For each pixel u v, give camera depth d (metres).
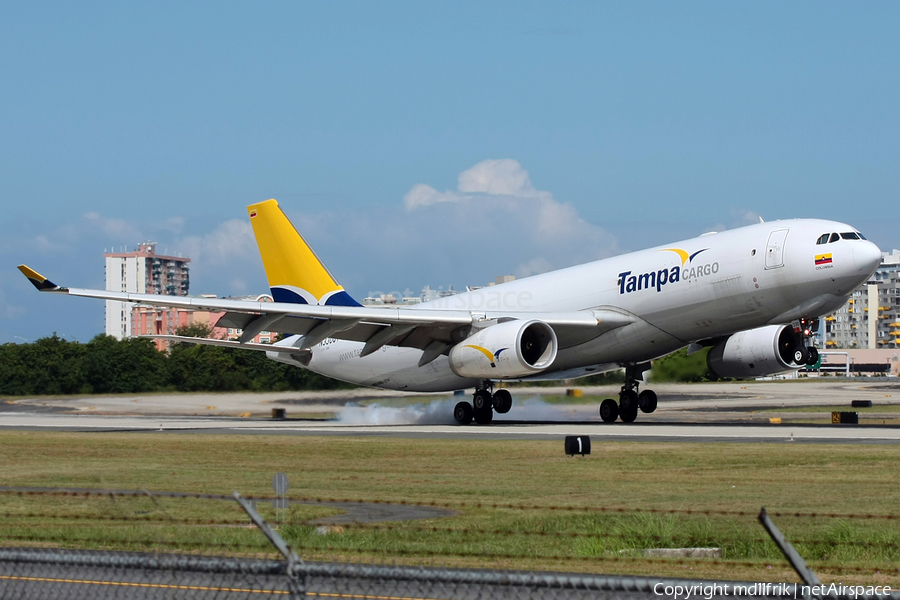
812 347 115.00
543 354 119.62
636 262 120.94
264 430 122.94
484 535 43.66
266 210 152.62
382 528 45.38
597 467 72.12
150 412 181.88
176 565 26.28
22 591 31.77
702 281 111.94
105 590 31.98
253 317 125.19
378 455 84.44
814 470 67.94
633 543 42.16
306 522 48.06
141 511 52.78
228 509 53.41
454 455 83.31
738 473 66.81
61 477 69.19
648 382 157.12
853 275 101.62
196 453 88.38
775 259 105.75
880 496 55.03
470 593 31.41
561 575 24.50
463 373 121.56
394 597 31.17
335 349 154.50
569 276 129.50
